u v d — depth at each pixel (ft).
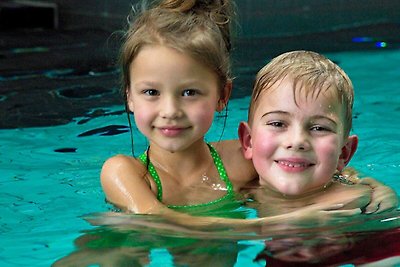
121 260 10.39
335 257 10.43
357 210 11.73
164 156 12.26
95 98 18.52
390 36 25.55
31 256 10.61
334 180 12.80
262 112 11.88
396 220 11.45
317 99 11.55
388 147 15.53
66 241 11.07
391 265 10.25
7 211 12.34
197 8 12.25
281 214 11.75
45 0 27.02
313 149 11.70
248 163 12.73
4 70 20.77
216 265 10.24
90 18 26.68
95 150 15.35
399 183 13.57
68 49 23.21
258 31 26.04
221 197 12.34
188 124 11.48
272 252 10.52
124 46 12.04
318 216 11.50
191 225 11.21
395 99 19.01
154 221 11.33
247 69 21.03
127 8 26.55
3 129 16.49
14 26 25.82
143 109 11.52
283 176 11.85
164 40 11.41
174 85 11.34
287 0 26.68
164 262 10.32
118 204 11.87
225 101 12.31
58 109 17.72
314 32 26.37
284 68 11.94
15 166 14.47
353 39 25.34
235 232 11.04
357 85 20.27
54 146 15.55
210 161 12.62
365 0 27.32
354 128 16.75
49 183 13.61
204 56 11.44
